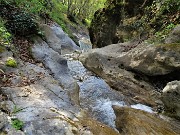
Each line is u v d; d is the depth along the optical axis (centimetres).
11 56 926
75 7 3719
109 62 1136
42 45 1160
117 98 925
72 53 1529
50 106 707
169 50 888
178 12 1134
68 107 747
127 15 1541
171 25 1056
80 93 919
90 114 785
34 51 1062
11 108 648
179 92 749
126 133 688
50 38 1312
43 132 591
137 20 1448
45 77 881
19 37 1137
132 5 1529
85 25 4169
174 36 960
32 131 586
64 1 4244
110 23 1695
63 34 1739
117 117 781
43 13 1756
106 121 759
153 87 942
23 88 763
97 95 931
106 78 1060
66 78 959
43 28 1340
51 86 830
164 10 1223
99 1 4159
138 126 716
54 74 951
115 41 1591
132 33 1424
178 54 856
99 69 1123
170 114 784
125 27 1501
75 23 3588
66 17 3388
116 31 1580
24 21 1178
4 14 1180
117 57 1138
